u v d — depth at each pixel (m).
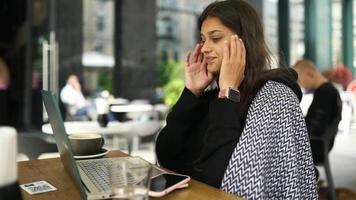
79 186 0.92
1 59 6.66
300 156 1.08
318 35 6.84
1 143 0.63
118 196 0.74
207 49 1.29
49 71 6.61
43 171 1.19
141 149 4.71
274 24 6.66
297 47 6.85
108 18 7.98
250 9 1.30
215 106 1.16
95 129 3.19
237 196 0.96
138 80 8.22
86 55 7.78
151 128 3.82
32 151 2.43
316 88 3.14
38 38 6.80
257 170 1.01
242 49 1.21
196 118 1.46
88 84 7.80
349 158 4.18
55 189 1.01
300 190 1.06
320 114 2.97
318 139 2.90
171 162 1.46
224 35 1.27
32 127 6.44
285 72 1.23
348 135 4.57
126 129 3.49
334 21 6.96
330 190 2.89
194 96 1.44
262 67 1.26
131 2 8.06
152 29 8.34
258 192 1.00
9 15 6.93
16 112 6.62
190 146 1.43
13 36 6.91
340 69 5.34
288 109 1.08
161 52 8.43
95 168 1.12
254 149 1.03
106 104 3.31
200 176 1.11
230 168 1.03
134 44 8.15
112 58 8.05
